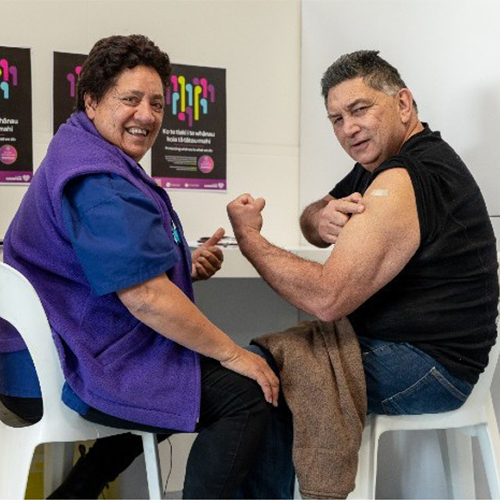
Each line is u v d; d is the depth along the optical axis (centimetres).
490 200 200
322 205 210
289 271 155
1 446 151
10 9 239
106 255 131
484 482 199
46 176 143
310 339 158
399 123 170
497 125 196
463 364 154
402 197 148
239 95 273
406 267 153
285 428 165
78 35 249
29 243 147
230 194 271
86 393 135
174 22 263
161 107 157
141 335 143
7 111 239
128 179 139
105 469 179
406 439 226
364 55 171
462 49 209
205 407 144
